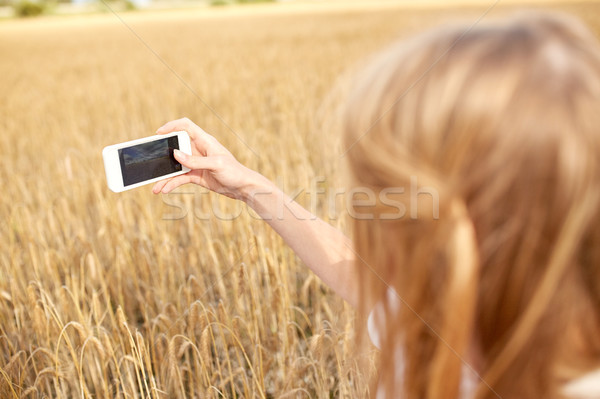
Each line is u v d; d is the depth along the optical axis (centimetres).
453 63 45
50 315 222
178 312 260
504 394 49
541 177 42
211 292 321
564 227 42
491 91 43
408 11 3138
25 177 530
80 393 230
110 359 219
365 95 51
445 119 44
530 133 42
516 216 43
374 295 55
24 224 368
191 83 980
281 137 518
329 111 432
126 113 797
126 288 310
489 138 43
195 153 136
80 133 679
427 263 47
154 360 227
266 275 262
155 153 134
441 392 50
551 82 42
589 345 46
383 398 63
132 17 4819
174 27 3195
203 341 189
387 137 47
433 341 50
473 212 45
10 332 275
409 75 47
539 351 46
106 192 391
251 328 255
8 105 988
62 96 1041
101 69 1464
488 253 45
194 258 296
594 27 1520
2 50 2438
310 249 110
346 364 198
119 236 311
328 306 259
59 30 3797
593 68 43
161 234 355
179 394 204
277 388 235
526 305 44
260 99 775
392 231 49
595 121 42
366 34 1861
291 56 1316
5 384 225
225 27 2912
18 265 299
